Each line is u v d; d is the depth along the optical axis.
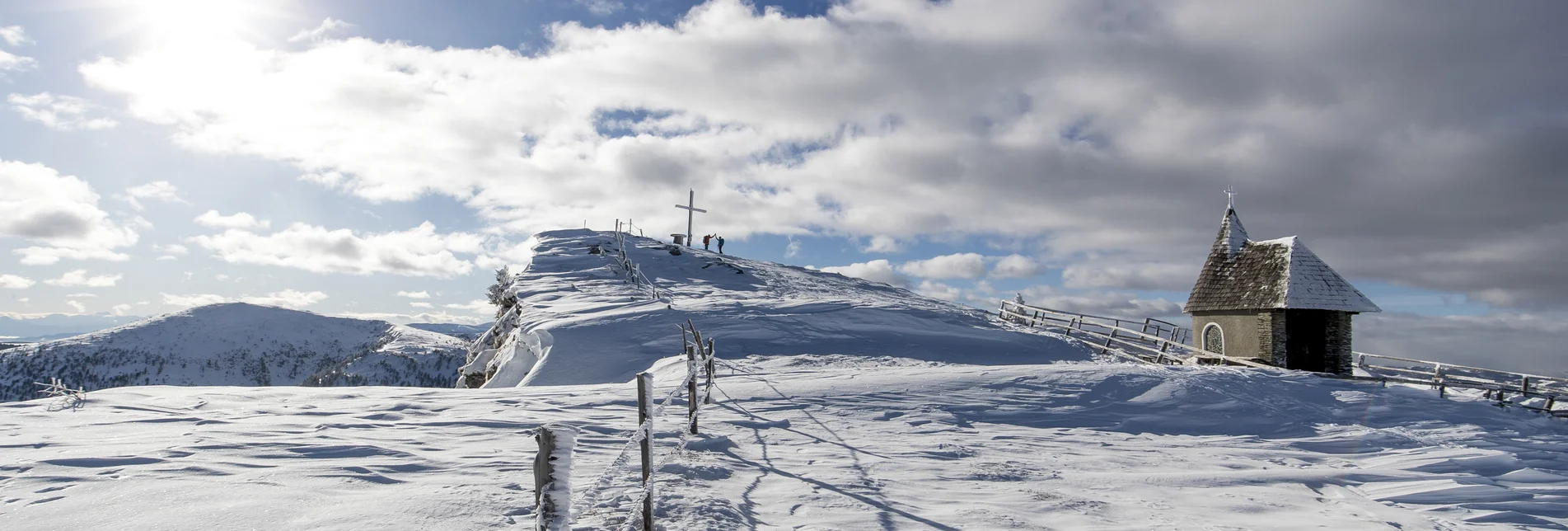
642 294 40.75
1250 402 14.88
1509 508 7.69
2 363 175.88
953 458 9.06
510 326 39.06
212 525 4.57
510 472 6.53
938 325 33.75
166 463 6.56
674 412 12.27
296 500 5.21
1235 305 28.12
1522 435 13.25
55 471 6.11
